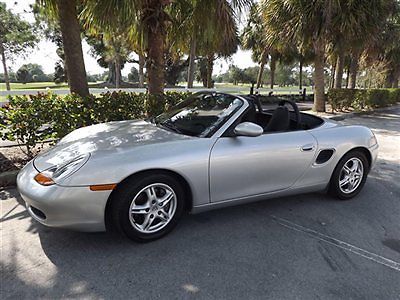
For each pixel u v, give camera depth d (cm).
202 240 256
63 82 4019
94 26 509
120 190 230
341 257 240
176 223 261
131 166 229
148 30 559
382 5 1005
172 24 625
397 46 1759
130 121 353
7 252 229
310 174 317
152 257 230
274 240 261
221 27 520
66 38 492
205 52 791
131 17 441
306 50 1161
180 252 238
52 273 208
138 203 242
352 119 1094
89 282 200
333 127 346
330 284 207
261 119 332
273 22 1023
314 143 312
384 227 292
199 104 334
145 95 546
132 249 239
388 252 250
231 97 318
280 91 1748
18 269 211
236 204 287
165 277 208
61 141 300
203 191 261
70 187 215
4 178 354
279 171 295
